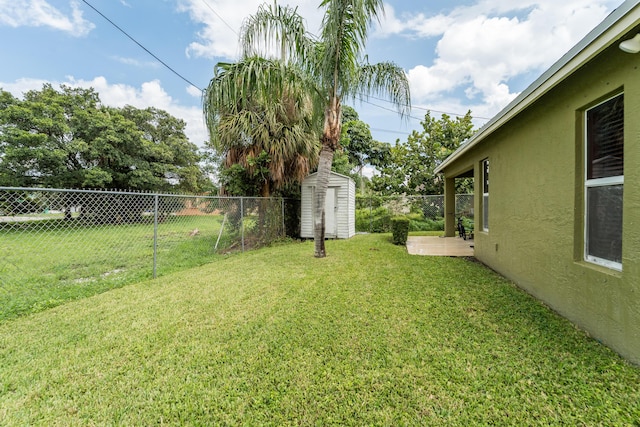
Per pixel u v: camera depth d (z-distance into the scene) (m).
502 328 2.56
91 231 7.13
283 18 5.01
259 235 7.80
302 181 9.17
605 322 2.25
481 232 5.36
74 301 3.48
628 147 2.03
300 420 1.57
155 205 4.64
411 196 11.65
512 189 3.94
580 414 1.55
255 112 7.43
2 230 5.39
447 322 2.70
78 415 1.63
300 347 2.31
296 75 5.23
